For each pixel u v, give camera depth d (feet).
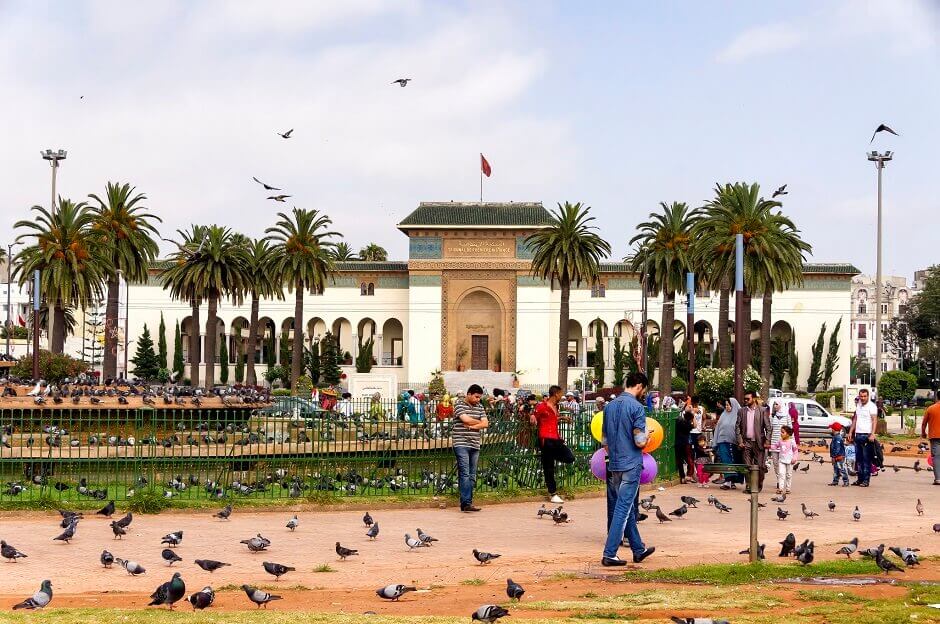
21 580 49.73
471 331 323.78
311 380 299.17
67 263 207.31
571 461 81.71
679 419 100.73
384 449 84.74
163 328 328.49
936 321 419.13
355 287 331.36
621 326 329.52
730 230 204.85
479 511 75.66
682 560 55.47
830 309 317.63
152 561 54.75
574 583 49.29
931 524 71.82
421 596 46.34
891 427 221.25
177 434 89.20
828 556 56.49
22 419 80.89
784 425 89.10
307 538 62.75
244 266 269.85
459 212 324.80
